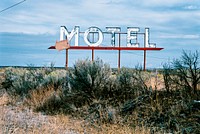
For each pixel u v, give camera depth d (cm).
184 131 927
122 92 1327
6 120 1002
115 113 1134
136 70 1448
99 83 1410
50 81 1709
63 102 1377
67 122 1098
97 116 1147
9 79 2175
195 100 1078
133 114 1110
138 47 4669
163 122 1016
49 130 916
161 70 1295
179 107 1065
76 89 1426
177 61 1239
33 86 1758
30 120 1053
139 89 1291
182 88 1206
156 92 1227
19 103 1528
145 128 964
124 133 933
